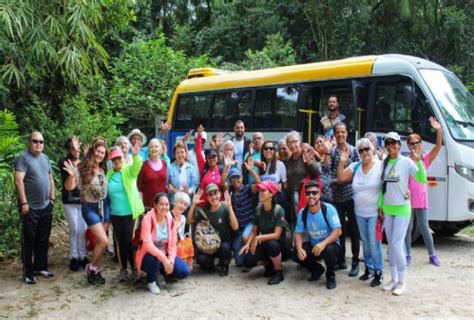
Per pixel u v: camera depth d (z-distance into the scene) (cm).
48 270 651
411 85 782
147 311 519
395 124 800
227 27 2512
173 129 1230
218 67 2214
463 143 747
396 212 552
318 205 575
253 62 2000
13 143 803
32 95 974
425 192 668
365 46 2353
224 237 634
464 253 740
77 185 596
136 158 599
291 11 2397
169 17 2852
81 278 625
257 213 612
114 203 604
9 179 757
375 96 830
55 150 1009
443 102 774
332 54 2239
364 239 585
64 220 909
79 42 780
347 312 504
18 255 708
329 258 570
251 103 1045
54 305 537
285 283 598
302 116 934
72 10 719
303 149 661
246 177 716
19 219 736
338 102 891
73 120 1139
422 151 709
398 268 556
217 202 625
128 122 1684
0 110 894
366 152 572
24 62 769
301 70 951
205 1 2827
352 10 2191
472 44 2123
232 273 642
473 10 2186
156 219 575
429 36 2325
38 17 704
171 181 687
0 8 636
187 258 613
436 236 877
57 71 933
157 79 1702
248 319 493
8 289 586
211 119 1138
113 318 504
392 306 517
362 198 576
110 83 1664
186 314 509
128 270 652
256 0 2519
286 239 609
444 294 551
